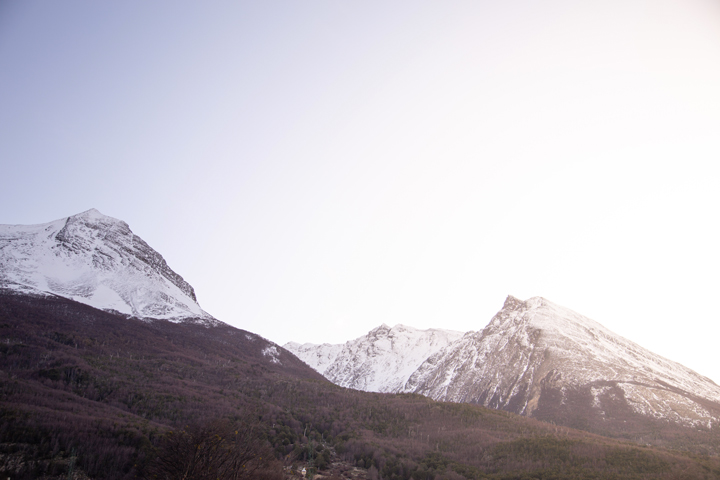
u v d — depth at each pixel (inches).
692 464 3326.8
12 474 2225.6
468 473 3329.2
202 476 2213.3
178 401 4040.4
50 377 3981.3
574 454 3582.7
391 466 3476.9
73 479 2304.4
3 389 3196.4
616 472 3198.8
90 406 3390.7
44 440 2534.5
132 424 3031.5
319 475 3225.9
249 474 2439.7
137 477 2411.4
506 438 4256.9
